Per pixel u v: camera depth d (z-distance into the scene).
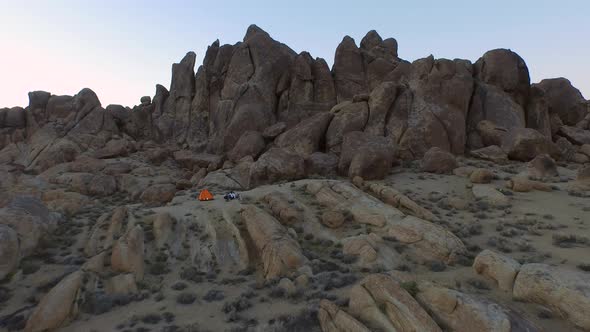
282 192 32.53
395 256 20.89
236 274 21.08
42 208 26.41
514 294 14.62
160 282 20.27
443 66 48.06
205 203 32.00
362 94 49.53
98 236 25.05
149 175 50.41
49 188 41.62
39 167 53.47
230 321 15.58
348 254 21.83
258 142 50.50
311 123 47.53
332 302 15.31
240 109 56.91
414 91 47.47
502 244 21.05
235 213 28.33
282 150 40.72
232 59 63.06
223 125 59.78
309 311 15.20
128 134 69.06
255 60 61.09
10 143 62.94
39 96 68.62
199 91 65.69
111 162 52.84
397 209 25.94
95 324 15.72
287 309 16.16
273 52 61.22
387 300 13.79
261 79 59.34
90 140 61.12
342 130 45.31
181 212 29.67
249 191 35.19
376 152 37.00
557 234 20.98
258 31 67.06
